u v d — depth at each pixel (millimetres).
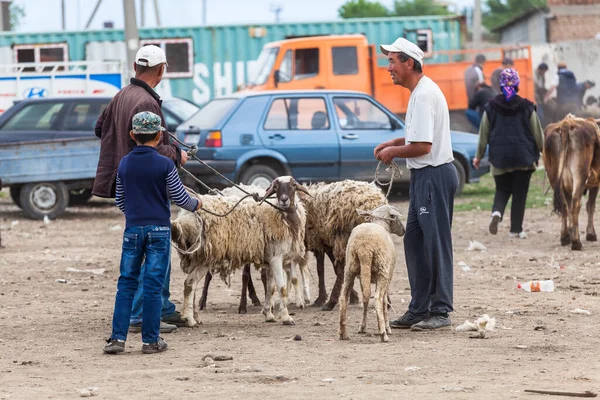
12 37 31766
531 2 68875
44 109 21281
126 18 27781
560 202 15555
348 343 8695
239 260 9797
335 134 20844
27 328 9703
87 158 20672
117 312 8453
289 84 26109
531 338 8797
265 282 10383
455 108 27875
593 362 7719
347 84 26250
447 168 9320
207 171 20281
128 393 6828
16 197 22141
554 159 15594
